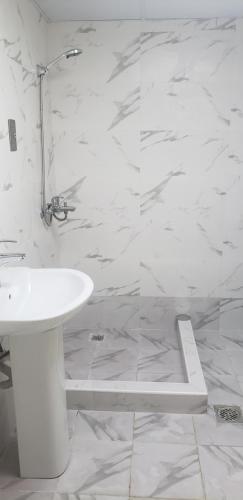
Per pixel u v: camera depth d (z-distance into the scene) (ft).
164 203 9.63
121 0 7.70
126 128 9.30
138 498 5.65
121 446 6.59
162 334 10.15
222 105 9.04
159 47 8.87
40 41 8.43
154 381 8.21
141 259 9.98
